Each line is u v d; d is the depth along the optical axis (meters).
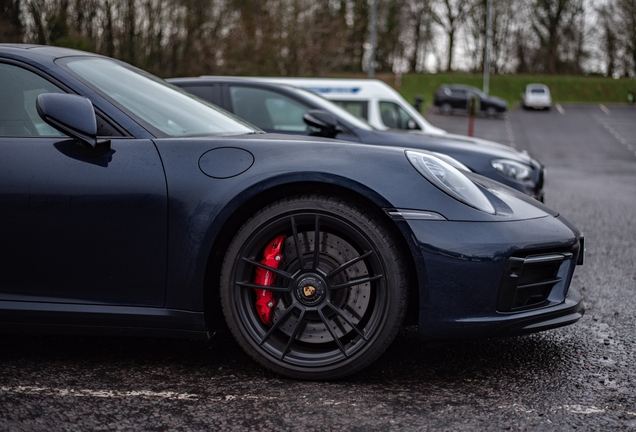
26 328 2.37
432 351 2.65
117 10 19.47
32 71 2.46
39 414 2.01
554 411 2.07
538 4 50.19
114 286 2.31
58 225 2.29
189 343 2.71
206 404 2.10
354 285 2.26
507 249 2.21
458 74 53.59
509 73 55.72
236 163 2.28
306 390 2.22
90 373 2.37
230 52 22.27
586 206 8.12
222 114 3.04
